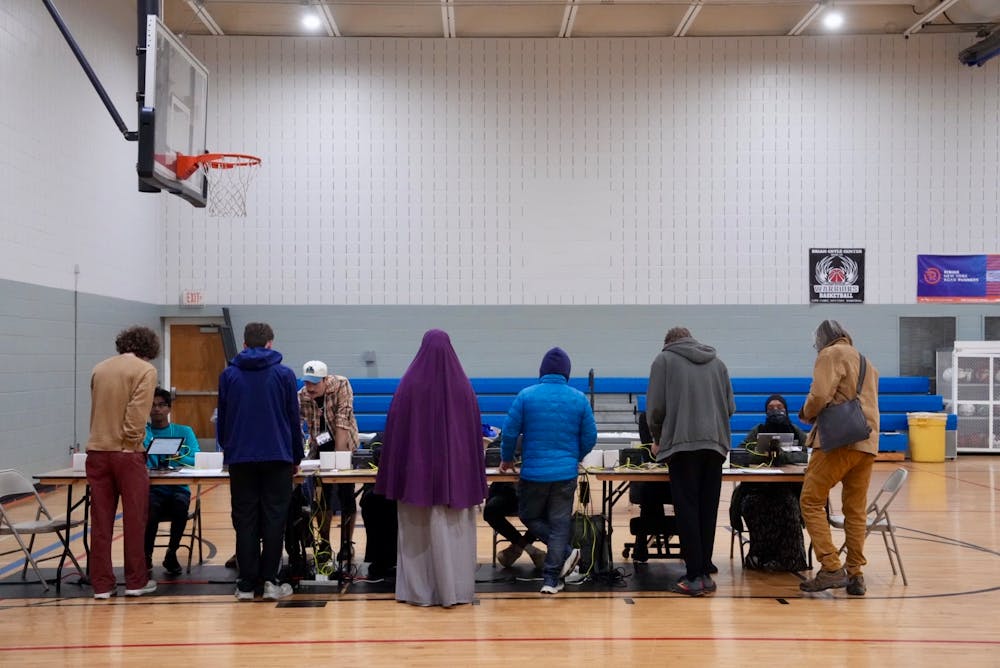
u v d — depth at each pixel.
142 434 5.39
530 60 13.41
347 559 5.98
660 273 13.42
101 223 11.05
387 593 5.57
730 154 13.43
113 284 11.44
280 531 5.38
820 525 5.44
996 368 13.41
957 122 13.48
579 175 13.42
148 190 6.39
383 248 13.31
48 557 6.56
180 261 13.22
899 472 5.93
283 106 13.26
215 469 5.89
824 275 13.41
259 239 13.23
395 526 5.89
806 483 5.51
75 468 5.92
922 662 4.26
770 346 13.41
